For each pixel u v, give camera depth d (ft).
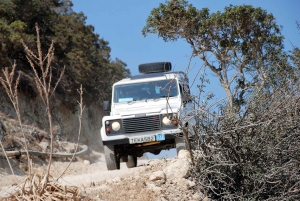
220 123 39.70
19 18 150.51
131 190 37.09
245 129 39.78
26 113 125.49
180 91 60.90
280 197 37.73
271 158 39.70
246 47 78.33
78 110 153.89
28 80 128.06
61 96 143.95
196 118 39.68
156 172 39.09
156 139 57.47
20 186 30.27
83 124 156.25
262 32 79.66
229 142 39.34
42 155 95.35
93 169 103.04
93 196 34.09
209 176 39.58
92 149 154.20
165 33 82.99
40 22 155.63
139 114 57.82
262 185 39.06
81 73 157.99
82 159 113.39
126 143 58.18
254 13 78.89
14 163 83.66
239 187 39.37
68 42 156.25
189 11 81.41
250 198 37.91
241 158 39.45
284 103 40.14
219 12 80.02
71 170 97.55
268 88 43.29
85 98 162.40
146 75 64.75
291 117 40.70
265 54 72.33
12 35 127.03
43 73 28.53
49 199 29.17
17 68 128.57
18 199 29.27
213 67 65.77
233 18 79.36
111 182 39.93
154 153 66.59
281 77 44.09
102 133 58.44
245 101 40.86
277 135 40.34
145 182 38.47
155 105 60.64
